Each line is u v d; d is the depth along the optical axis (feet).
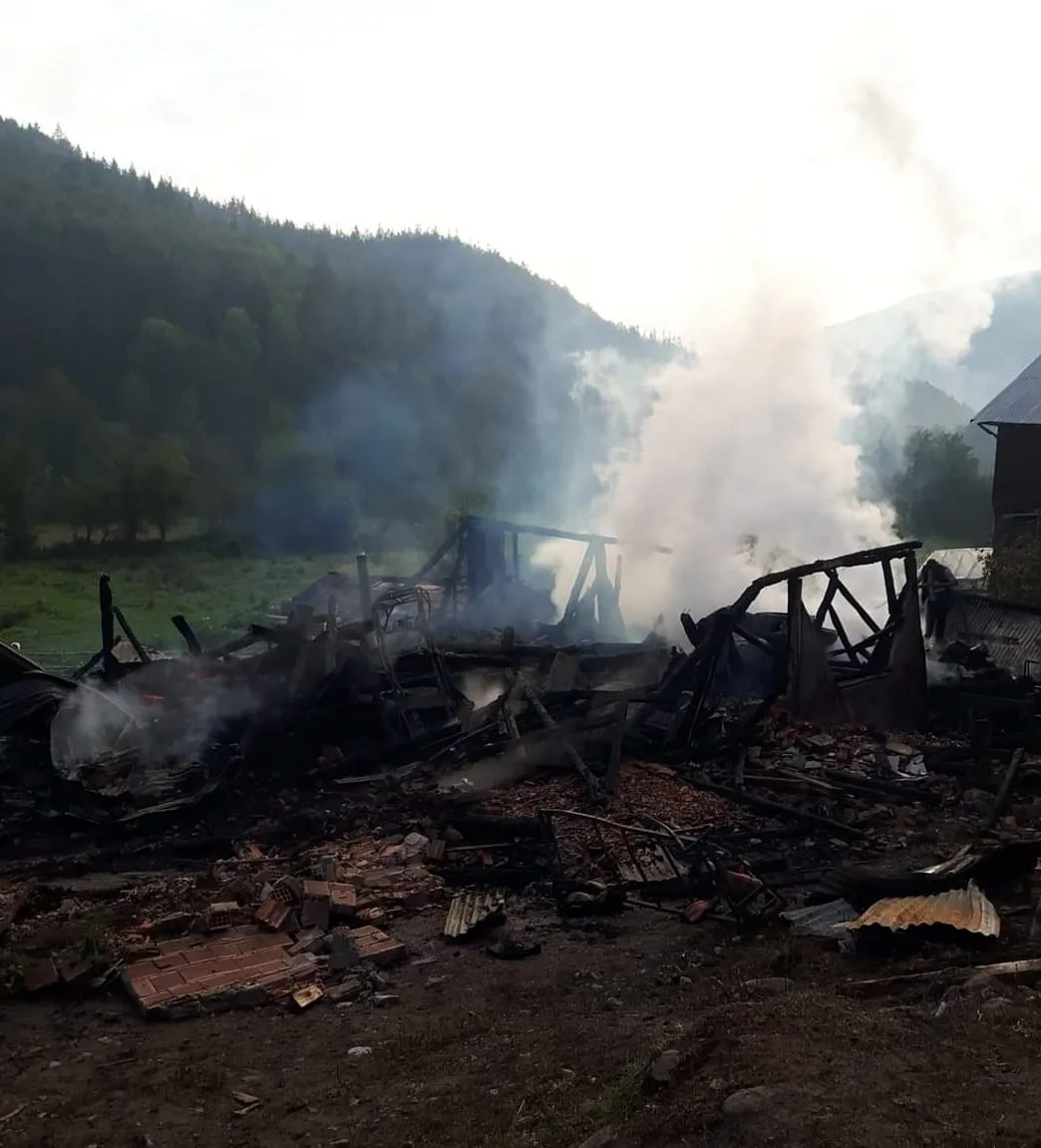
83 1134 21.18
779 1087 15.78
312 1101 21.76
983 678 60.13
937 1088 15.69
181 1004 27.63
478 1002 27.22
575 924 33.06
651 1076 17.98
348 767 50.31
